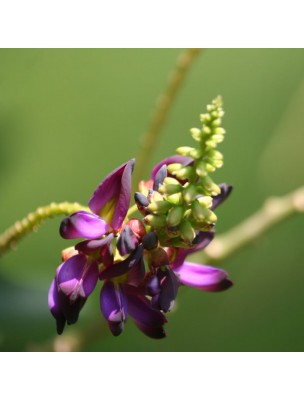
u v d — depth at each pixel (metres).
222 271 0.31
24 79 0.55
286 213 0.41
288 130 0.55
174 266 0.31
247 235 0.41
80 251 0.30
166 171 0.30
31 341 0.41
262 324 0.57
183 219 0.29
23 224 0.33
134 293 0.30
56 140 0.62
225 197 0.31
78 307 0.30
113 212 0.30
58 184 0.61
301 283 0.59
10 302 0.41
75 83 0.62
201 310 0.56
